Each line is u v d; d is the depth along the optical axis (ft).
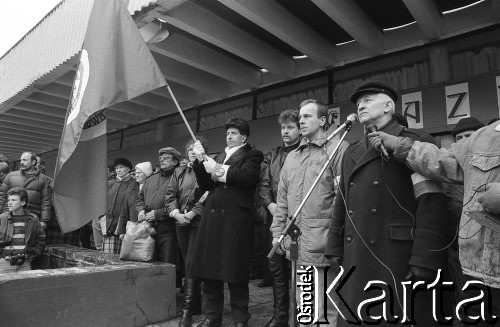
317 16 15.02
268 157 10.61
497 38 13.93
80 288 8.80
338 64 17.56
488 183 4.59
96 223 16.17
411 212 5.50
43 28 19.20
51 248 14.65
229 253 8.62
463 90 14.10
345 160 6.51
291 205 7.57
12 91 21.56
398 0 13.94
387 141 5.47
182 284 13.32
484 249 4.51
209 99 22.74
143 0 12.71
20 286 7.94
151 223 11.70
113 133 30.42
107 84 9.15
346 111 16.70
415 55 15.67
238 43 15.81
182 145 23.95
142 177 13.99
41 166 17.08
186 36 16.74
